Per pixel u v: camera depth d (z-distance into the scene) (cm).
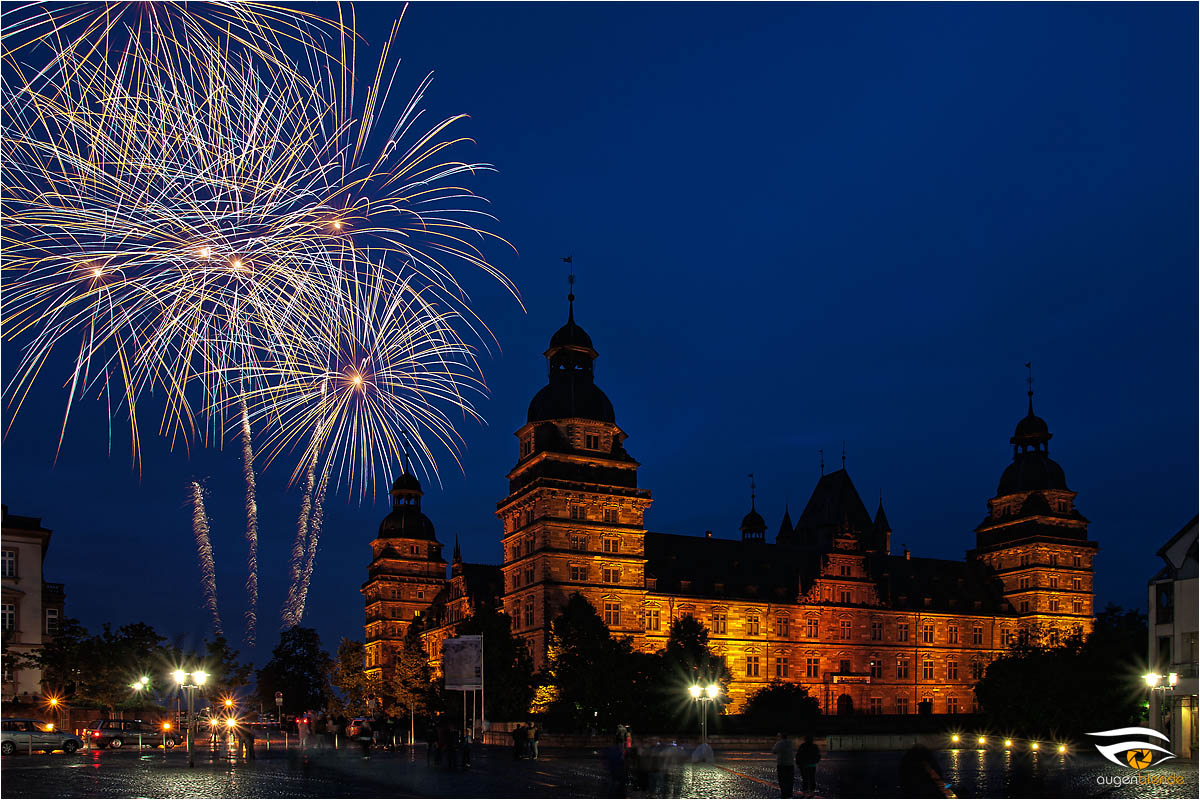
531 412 11200
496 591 13588
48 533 8419
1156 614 7350
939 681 13462
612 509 10962
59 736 6350
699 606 12131
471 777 4231
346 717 14175
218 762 5306
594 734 7506
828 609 12912
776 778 4388
